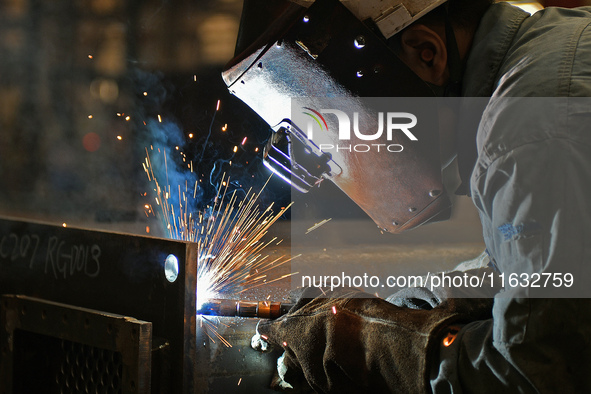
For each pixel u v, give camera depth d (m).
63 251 1.52
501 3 1.41
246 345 1.62
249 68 1.47
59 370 1.47
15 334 1.49
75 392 1.42
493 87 1.33
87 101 5.66
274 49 1.43
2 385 1.50
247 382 1.62
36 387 1.50
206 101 5.42
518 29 1.35
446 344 1.18
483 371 1.13
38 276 1.57
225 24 5.50
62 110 5.75
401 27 1.40
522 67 1.20
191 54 5.52
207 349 1.60
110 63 5.60
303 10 1.44
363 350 1.29
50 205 5.34
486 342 1.13
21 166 5.66
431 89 1.41
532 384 1.06
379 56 1.40
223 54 5.50
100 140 5.64
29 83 5.77
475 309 1.33
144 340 1.21
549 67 1.16
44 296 1.55
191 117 5.44
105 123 5.64
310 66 1.43
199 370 1.59
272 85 1.47
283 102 1.49
